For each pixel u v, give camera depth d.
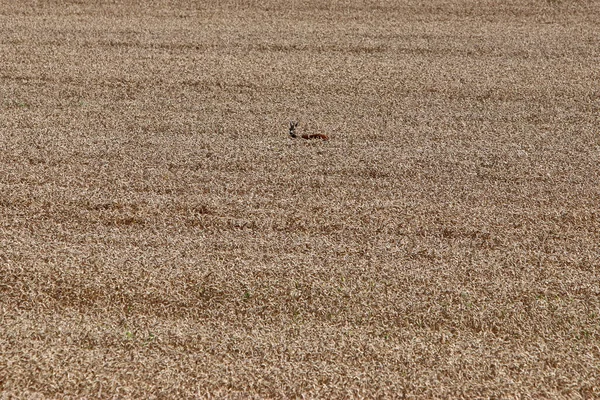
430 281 29.14
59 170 37.00
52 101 45.03
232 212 33.75
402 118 43.50
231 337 26.36
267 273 29.44
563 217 33.72
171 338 26.27
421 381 24.52
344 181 36.44
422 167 37.94
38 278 28.91
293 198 34.88
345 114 43.97
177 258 30.31
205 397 23.91
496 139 41.06
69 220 32.97
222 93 46.47
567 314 27.42
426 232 32.50
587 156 39.19
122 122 42.44
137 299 28.09
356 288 28.66
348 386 24.36
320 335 26.47
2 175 36.34
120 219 33.09
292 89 47.16
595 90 47.34
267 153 39.03
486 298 28.22
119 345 25.92
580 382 24.59
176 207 34.06
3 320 26.89
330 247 31.27
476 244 31.73
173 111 44.00
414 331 26.77
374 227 32.78
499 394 24.11
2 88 46.62
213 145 39.88
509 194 35.53
